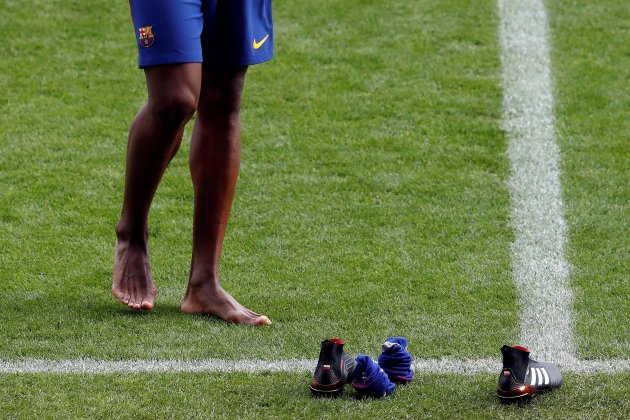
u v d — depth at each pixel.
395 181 20.52
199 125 14.44
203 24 13.74
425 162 21.36
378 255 17.28
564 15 28.09
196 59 13.23
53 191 20.03
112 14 28.34
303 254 17.34
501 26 27.55
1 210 19.14
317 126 22.97
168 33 13.03
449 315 14.77
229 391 12.04
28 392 11.98
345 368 12.09
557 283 16.06
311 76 25.25
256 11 14.20
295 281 16.19
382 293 15.64
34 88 24.70
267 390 12.06
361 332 14.09
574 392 11.98
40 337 13.80
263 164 21.23
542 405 11.63
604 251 17.42
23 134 22.52
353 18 28.03
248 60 14.09
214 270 14.74
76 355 13.19
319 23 27.80
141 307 14.55
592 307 15.11
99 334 13.90
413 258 17.16
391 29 27.47
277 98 24.23
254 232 18.27
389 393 11.93
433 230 18.38
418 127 22.91
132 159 13.99
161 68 13.18
